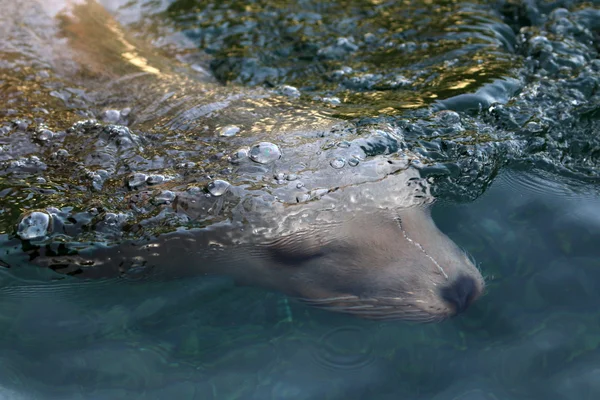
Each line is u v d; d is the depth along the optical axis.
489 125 3.21
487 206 2.78
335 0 4.91
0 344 2.36
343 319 2.40
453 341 2.29
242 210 2.61
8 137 3.17
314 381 2.20
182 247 2.57
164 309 2.49
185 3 4.93
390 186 2.70
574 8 4.62
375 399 2.12
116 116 3.36
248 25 4.64
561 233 2.69
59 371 2.27
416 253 2.43
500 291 2.44
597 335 2.26
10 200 2.79
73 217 2.69
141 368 2.27
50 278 2.58
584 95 3.53
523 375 2.16
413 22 4.57
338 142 2.92
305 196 2.63
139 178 2.83
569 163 3.06
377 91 3.61
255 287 2.55
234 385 2.20
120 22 4.64
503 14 4.66
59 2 4.29
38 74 3.67
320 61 4.16
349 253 2.45
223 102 3.41
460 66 3.81
